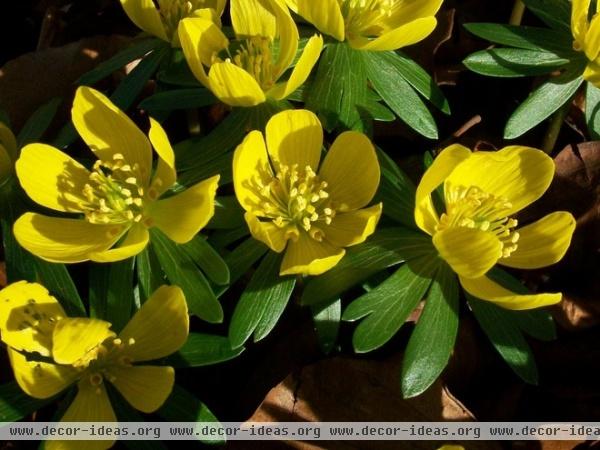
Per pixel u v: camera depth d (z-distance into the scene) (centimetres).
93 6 23
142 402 15
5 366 18
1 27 24
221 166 16
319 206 16
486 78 22
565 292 19
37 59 21
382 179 16
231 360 18
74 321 14
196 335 16
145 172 16
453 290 16
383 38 17
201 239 16
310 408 17
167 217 16
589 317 19
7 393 15
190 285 15
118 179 16
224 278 15
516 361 16
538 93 18
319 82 17
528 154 16
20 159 16
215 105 21
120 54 18
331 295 16
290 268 15
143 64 18
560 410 18
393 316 15
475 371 19
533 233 16
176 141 21
